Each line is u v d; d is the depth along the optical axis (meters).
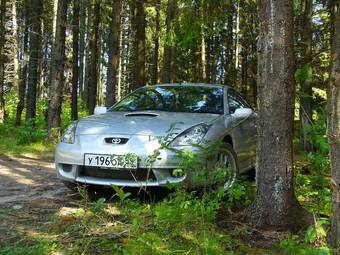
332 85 3.29
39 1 18.14
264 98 3.99
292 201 4.00
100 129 5.20
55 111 12.55
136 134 4.98
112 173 4.97
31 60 18.09
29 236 3.87
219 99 6.08
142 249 3.44
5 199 5.38
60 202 5.22
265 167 4.00
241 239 3.81
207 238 3.59
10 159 9.29
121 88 43.38
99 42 34.75
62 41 12.66
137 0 18.52
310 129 4.74
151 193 5.27
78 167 5.11
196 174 4.39
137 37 18.61
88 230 3.96
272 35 3.91
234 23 26.12
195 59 26.61
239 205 4.76
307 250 3.12
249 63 23.23
